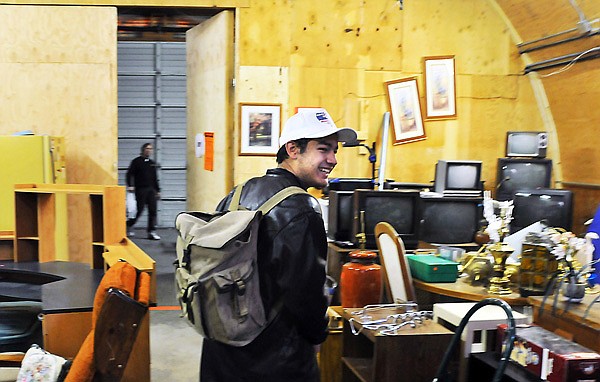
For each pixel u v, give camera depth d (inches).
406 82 233.1
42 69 218.2
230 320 66.7
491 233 119.0
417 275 127.0
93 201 134.2
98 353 70.8
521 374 82.8
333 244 153.6
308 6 225.3
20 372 86.7
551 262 108.4
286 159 77.7
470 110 238.8
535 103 240.5
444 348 97.2
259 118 224.8
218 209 80.3
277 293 69.8
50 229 142.5
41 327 113.2
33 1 216.4
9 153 165.9
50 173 171.3
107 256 115.2
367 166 233.1
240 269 66.9
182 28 261.3
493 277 116.1
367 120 232.4
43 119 219.5
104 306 70.2
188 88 262.4
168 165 392.8
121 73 385.1
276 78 225.3
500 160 216.2
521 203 183.2
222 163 226.4
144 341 103.3
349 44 229.1
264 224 69.9
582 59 206.7
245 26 222.5
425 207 174.1
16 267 134.8
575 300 92.9
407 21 232.1
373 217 149.6
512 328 71.4
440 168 199.8
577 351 79.3
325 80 228.5
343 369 115.2
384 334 95.7
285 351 71.2
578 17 199.6
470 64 237.1
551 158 237.6
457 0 233.8
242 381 71.8
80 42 218.5
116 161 223.0
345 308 115.0
